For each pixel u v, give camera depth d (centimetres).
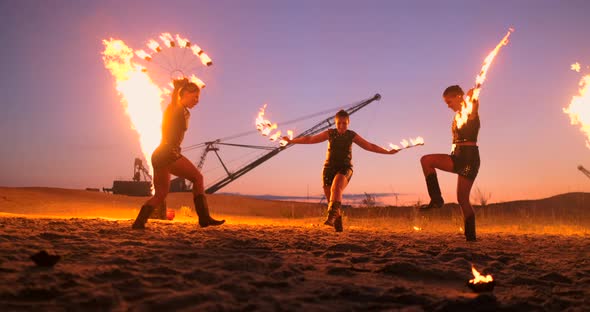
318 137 810
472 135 657
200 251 442
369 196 1603
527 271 404
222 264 366
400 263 381
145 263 366
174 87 678
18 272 313
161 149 658
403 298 284
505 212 1733
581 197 2100
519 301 279
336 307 263
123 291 279
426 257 456
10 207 1484
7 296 259
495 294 306
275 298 274
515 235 770
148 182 3369
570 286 343
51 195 1866
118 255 394
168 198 2450
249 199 2636
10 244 421
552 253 525
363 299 284
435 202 656
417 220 1352
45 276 301
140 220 645
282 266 373
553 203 2006
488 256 472
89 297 259
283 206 2402
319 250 491
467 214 654
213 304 254
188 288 293
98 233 564
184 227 712
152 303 254
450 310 261
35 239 478
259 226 829
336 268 369
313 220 1397
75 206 1585
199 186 680
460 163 652
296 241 559
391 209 1731
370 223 1249
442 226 1200
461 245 587
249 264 373
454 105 667
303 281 329
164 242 501
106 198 2014
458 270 387
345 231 781
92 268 331
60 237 507
